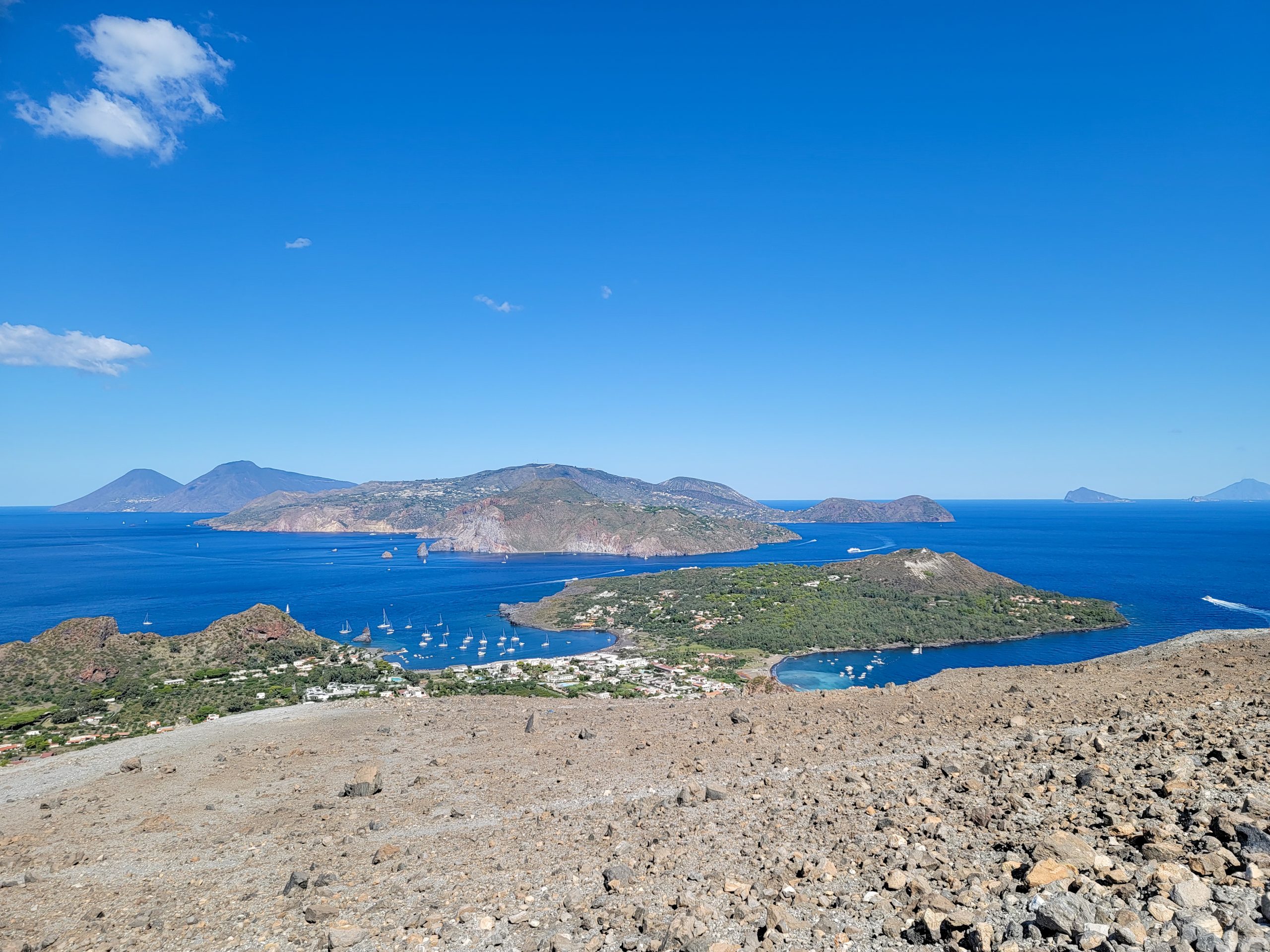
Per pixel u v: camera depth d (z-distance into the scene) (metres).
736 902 8.27
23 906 12.04
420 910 9.80
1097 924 6.17
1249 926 5.68
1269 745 10.66
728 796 13.22
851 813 10.94
